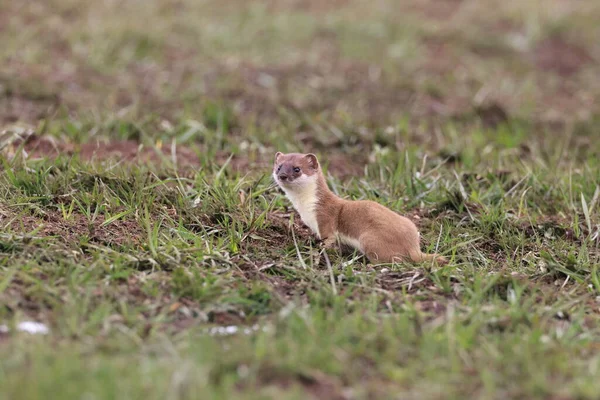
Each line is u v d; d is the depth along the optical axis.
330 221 10.62
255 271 9.69
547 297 9.27
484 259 10.53
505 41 24.28
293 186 10.62
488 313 8.61
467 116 18.16
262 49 22.12
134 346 7.69
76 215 10.89
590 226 11.47
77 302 8.36
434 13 26.66
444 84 20.81
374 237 10.16
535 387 7.02
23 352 7.26
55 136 14.61
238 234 10.61
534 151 15.49
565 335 8.22
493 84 21.11
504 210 11.99
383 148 15.33
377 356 7.51
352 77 20.69
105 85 18.58
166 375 6.91
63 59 19.89
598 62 23.62
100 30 21.38
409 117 18.16
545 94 21.00
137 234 10.49
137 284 9.01
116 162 12.96
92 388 6.58
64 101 17.11
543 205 12.73
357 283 9.50
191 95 18.06
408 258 10.09
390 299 9.02
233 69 20.31
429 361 7.41
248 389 6.87
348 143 15.42
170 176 12.67
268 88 19.38
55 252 9.41
